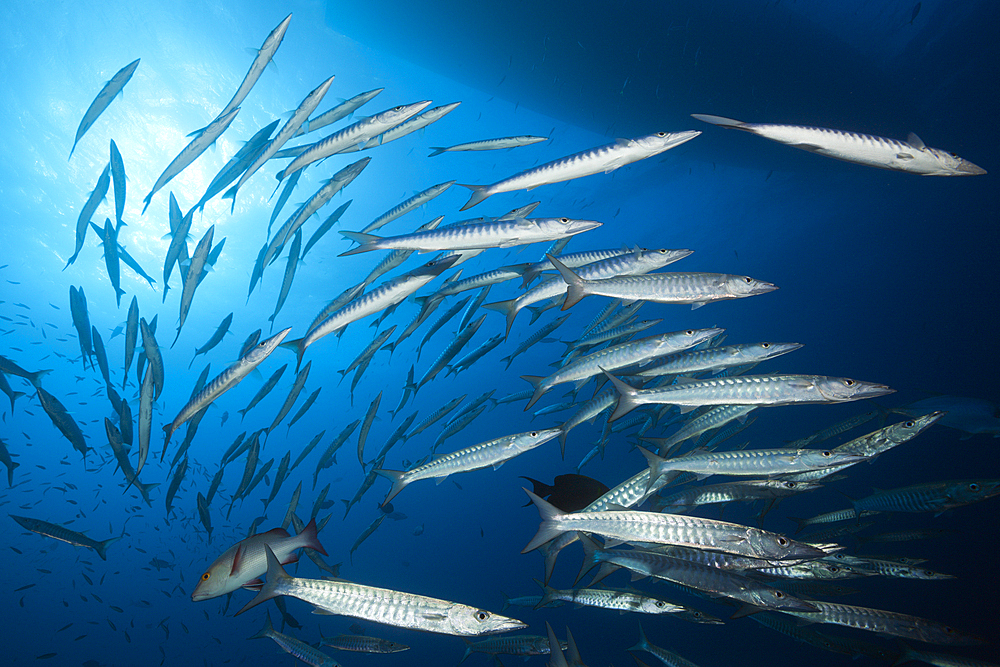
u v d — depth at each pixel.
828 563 3.93
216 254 5.64
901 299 51.53
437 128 26.48
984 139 25.25
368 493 51.47
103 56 21.27
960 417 7.00
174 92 22.45
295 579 3.11
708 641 18.59
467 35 19.56
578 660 3.83
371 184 27.86
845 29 19.81
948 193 35.94
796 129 2.27
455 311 6.25
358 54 23.09
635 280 3.95
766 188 33.38
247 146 5.05
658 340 4.26
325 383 47.75
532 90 22.05
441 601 2.84
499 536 47.03
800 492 3.95
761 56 18.00
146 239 28.36
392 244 3.98
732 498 4.00
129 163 24.80
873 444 3.47
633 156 3.46
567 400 7.19
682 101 20.36
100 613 33.28
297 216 5.57
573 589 4.65
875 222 40.88
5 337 37.94
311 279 33.94
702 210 35.94
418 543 45.09
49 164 25.03
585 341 5.69
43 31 20.45
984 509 18.77
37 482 50.78
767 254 45.38
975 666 4.16
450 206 30.19
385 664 22.84
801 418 31.28
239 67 22.05
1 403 44.03
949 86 21.69
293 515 5.72
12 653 28.58
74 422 5.48
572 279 3.98
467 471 4.41
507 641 6.03
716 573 3.22
